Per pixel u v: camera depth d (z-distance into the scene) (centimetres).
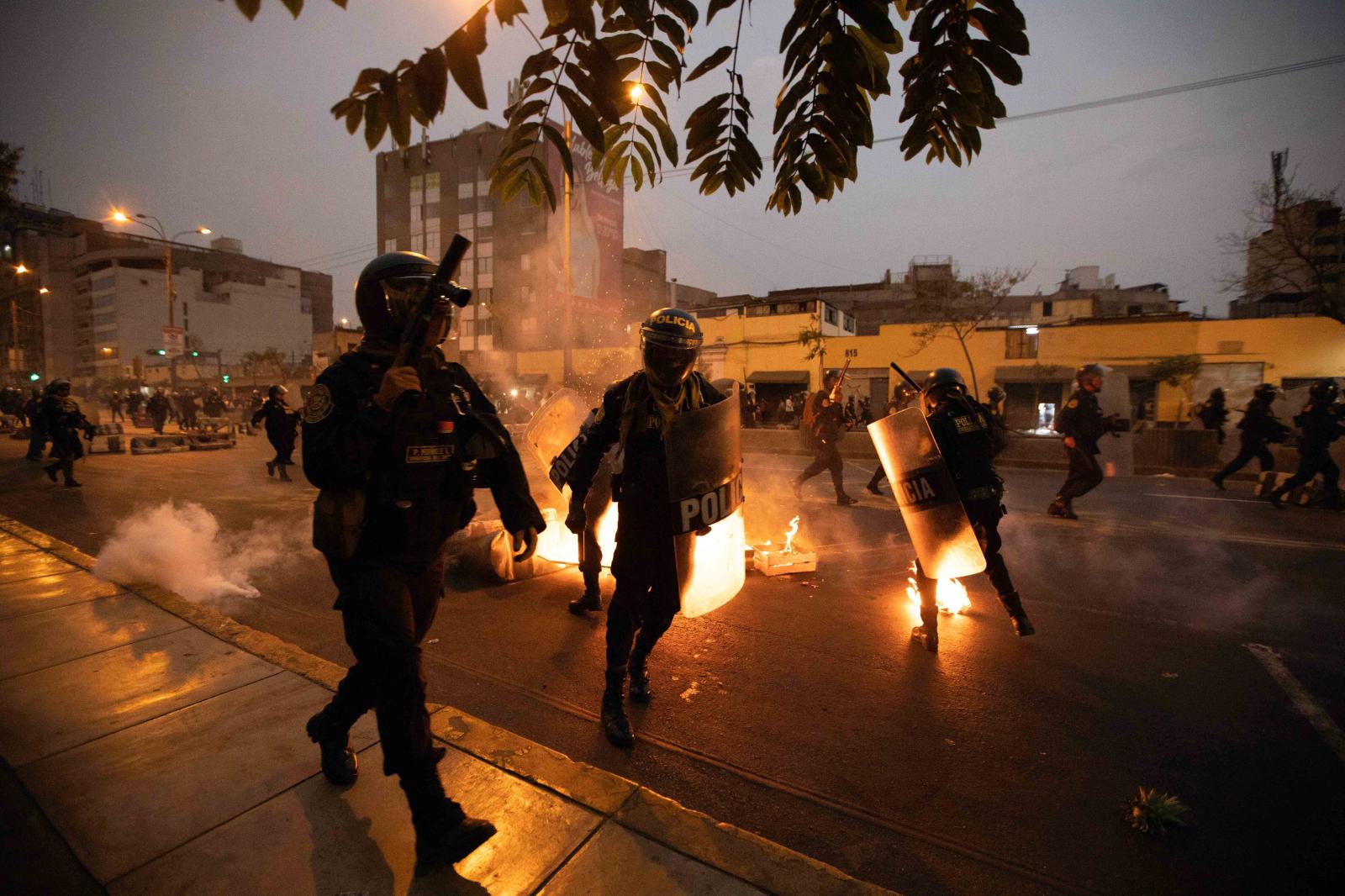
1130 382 2719
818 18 171
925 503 402
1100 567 627
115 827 221
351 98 133
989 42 170
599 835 221
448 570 585
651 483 296
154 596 451
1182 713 340
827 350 3188
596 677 377
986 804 264
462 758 264
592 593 475
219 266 9400
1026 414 2872
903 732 319
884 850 237
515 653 411
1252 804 266
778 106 190
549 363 4094
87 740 273
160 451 1823
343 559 195
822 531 786
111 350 8600
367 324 211
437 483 207
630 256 6988
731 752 300
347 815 228
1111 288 5244
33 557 557
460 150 6084
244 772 252
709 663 398
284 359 9669
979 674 385
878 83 184
